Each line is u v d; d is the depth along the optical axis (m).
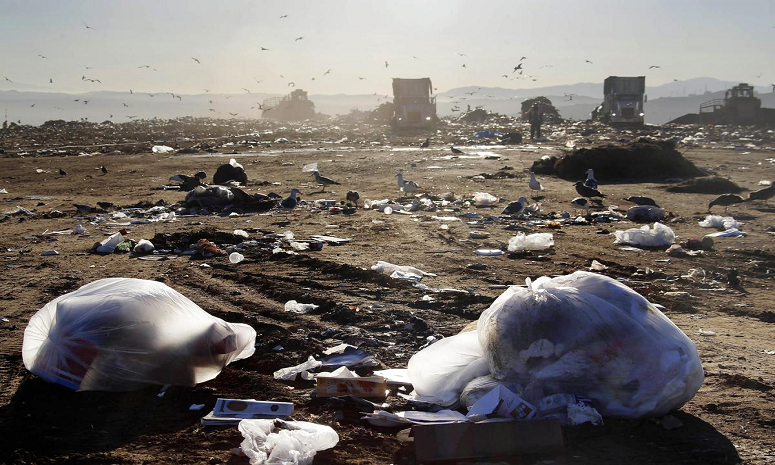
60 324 5.64
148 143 43.38
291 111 108.12
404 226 14.02
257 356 6.37
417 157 31.61
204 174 22.78
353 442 4.68
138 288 5.91
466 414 5.06
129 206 17.42
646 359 4.86
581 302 5.06
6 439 4.69
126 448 4.61
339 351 6.40
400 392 5.58
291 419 5.04
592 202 17.64
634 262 10.66
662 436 4.71
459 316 7.71
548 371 4.93
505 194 19.45
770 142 38.69
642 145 24.11
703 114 58.66
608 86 56.34
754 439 4.65
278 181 23.30
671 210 16.27
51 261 10.77
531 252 11.37
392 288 8.91
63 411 5.18
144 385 5.56
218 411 5.08
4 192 20.72
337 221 14.77
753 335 7.02
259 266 10.27
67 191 21.02
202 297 8.60
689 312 7.99
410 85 55.88
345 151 36.06
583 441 4.64
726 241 12.22
